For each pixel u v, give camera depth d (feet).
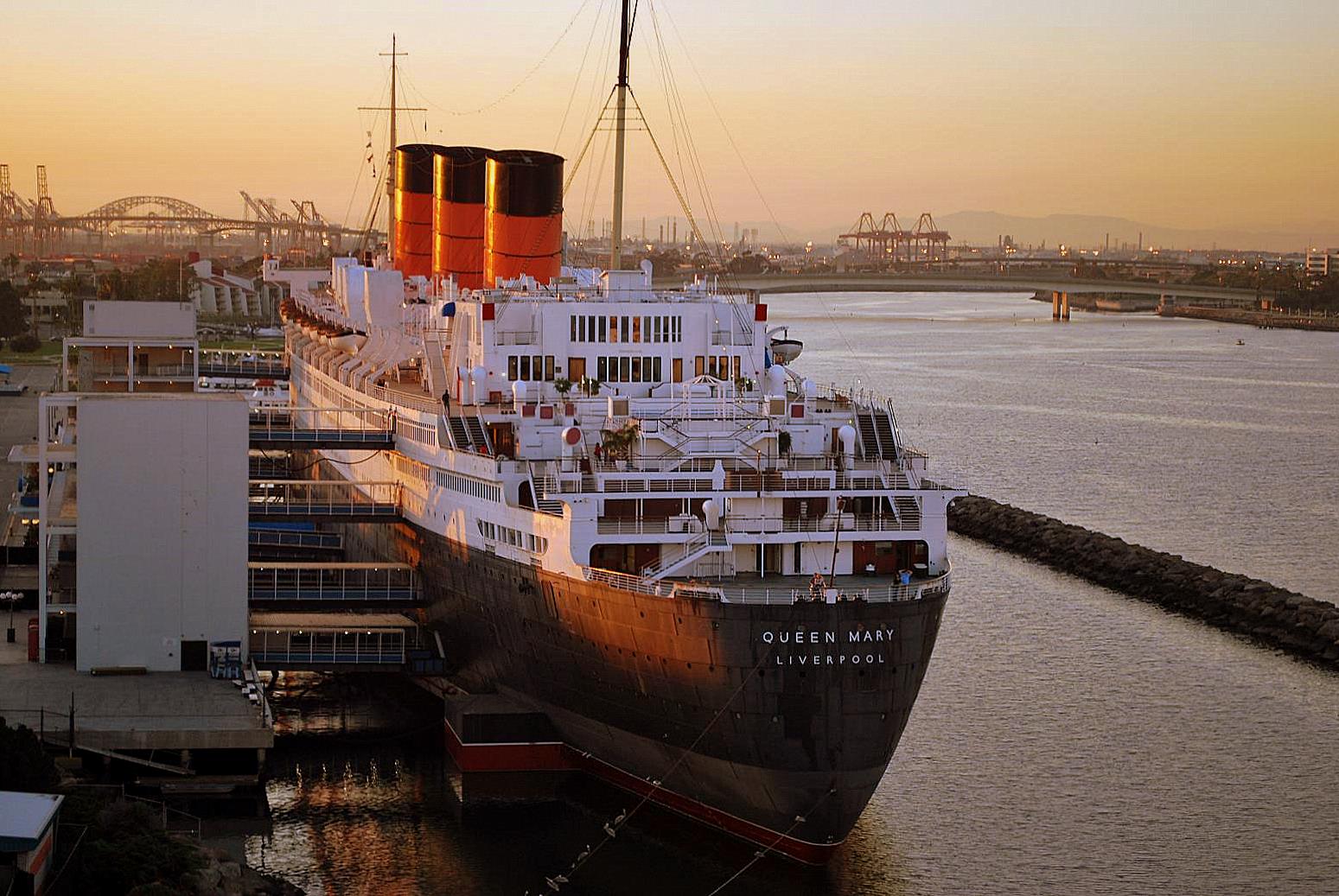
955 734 276.62
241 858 221.46
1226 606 373.61
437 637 282.56
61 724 237.04
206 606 269.64
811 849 221.87
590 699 239.71
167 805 231.71
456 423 266.77
